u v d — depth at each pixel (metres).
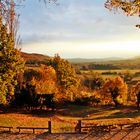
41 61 145.75
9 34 40.69
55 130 32.91
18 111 52.12
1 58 40.34
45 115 51.69
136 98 74.81
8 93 43.03
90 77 129.12
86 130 29.11
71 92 80.75
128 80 170.75
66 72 81.75
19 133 28.62
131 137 25.86
